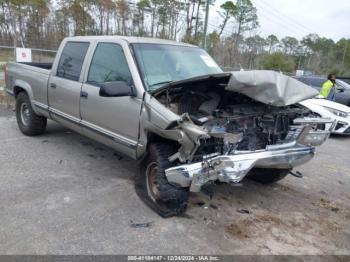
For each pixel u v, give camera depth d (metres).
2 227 3.20
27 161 4.95
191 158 3.20
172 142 3.62
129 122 3.82
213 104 3.60
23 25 33.66
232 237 3.32
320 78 13.36
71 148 5.66
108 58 4.29
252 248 3.16
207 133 3.02
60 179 4.39
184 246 3.11
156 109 3.41
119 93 3.57
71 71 4.89
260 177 4.80
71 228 3.27
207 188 3.40
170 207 3.63
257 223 3.63
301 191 4.66
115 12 39.84
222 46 38.19
